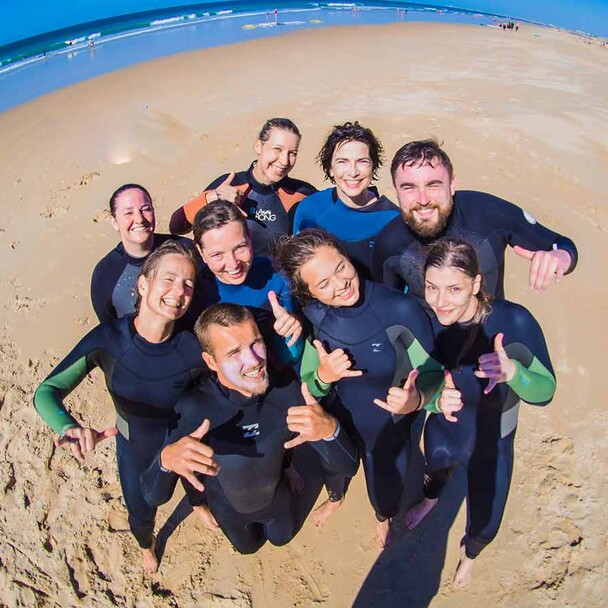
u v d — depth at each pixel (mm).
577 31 15930
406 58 7961
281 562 1629
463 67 7246
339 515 1737
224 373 1168
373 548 1652
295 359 1394
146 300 1236
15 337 2475
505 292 2553
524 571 1573
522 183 3402
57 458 1927
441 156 1328
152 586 1584
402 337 1373
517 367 1151
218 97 5664
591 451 1866
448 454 1452
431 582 1568
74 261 2953
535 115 4621
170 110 5246
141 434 1395
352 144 1585
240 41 10570
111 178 3787
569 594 1520
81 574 1613
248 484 1330
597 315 2414
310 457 1849
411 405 1230
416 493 1779
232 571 1610
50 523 1740
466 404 1387
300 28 12641
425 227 1386
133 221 1519
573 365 2182
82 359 1318
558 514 1697
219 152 4062
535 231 1455
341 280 1244
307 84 6125
